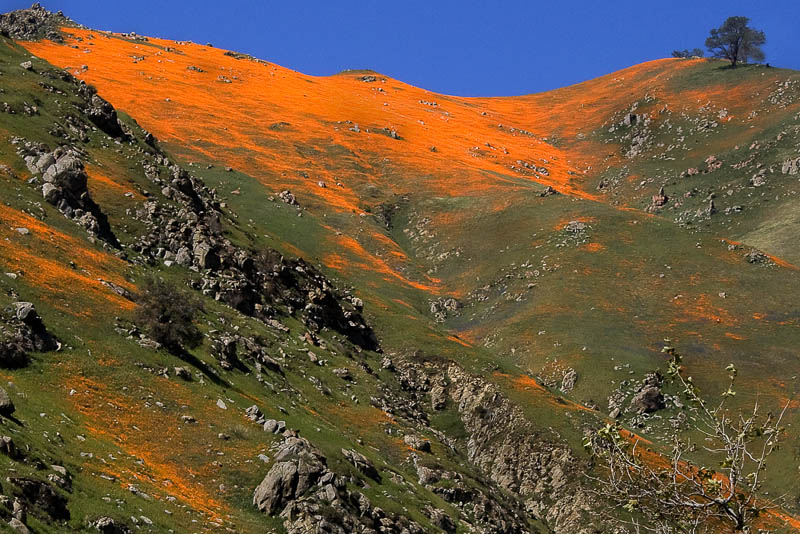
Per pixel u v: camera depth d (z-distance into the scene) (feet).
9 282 138.82
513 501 213.46
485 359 296.30
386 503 141.38
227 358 173.06
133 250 209.67
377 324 311.06
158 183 255.50
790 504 229.25
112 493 92.02
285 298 256.73
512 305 386.11
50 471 87.51
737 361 327.67
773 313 363.35
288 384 190.49
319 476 117.80
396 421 213.66
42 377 117.91
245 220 339.36
